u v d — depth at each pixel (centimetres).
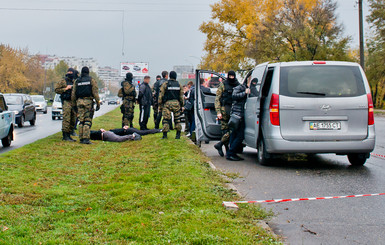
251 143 952
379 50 4488
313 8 3906
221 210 525
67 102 1280
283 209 564
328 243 439
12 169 789
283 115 837
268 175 805
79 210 536
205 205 545
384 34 4388
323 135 832
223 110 1005
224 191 634
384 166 905
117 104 8375
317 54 3903
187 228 448
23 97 2389
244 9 5447
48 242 414
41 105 4116
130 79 1521
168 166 822
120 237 430
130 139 1328
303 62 858
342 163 947
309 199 615
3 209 523
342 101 833
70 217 502
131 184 664
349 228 488
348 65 857
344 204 590
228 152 998
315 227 491
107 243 414
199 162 879
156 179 704
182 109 1305
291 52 4053
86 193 628
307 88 839
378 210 560
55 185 679
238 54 5597
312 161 979
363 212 551
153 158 938
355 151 844
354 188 692
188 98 1457
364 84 848
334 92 838
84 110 1224
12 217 494
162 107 1289
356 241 445
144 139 1344
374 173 823
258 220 502
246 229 457
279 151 842
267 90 891
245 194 650
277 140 838
